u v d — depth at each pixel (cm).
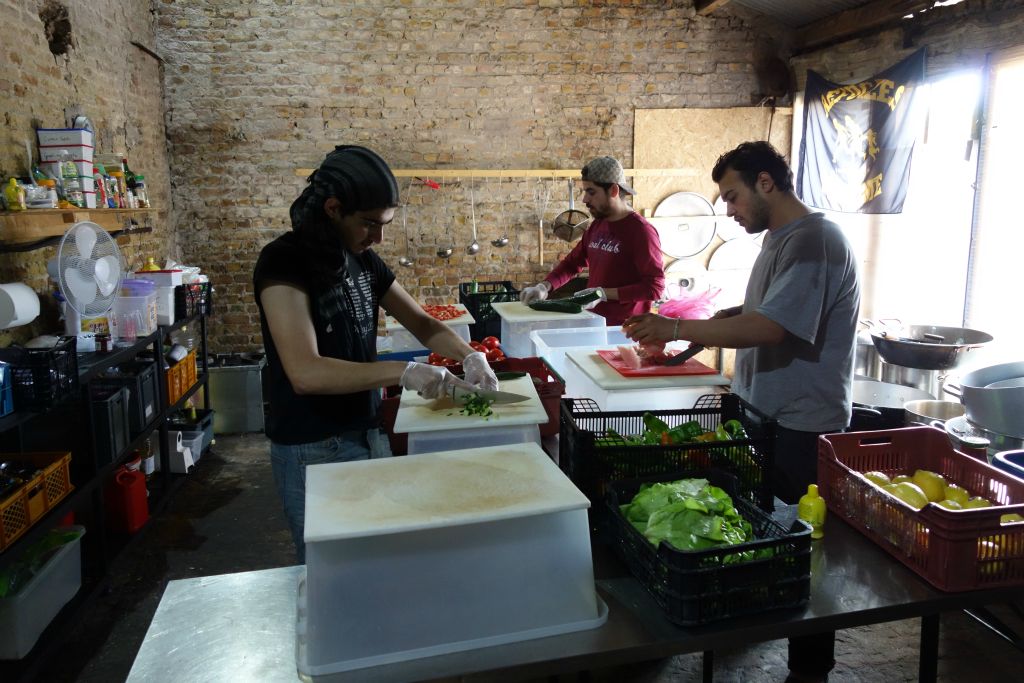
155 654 122
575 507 121
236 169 527
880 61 485
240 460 449
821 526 154
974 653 253
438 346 203
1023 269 405
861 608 127
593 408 236
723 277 582
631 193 369
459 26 533
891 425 340
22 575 244
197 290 425
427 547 118
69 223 324
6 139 301
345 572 116
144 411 349
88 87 385
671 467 161
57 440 288
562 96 549
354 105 532
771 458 164
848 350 206
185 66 513
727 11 552
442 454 147
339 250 165
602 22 545
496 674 115
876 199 472
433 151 544
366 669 116
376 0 523
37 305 270
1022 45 388
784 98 566
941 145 453
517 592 122
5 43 301
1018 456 207
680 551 120
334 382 158
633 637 121
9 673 232
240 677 116
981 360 416
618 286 371
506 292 417
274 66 521
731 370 592
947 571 131
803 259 196
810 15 526
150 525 357
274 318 158
